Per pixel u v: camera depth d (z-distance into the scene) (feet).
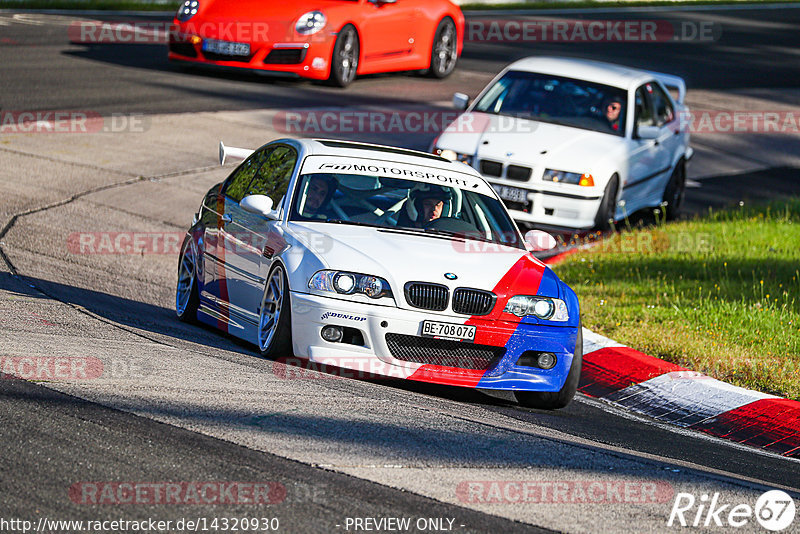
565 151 143.64
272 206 87.04
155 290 108.68
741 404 85.20
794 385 89.66
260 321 81.51
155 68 217.77
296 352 77.10
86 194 138.82
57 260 110.52
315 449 57.06
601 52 300.81
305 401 66.18
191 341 83.82
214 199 98.63
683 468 64.64
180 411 60.59
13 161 147.64
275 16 207.82
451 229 86.28
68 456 52.11
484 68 257.34
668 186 163.43
